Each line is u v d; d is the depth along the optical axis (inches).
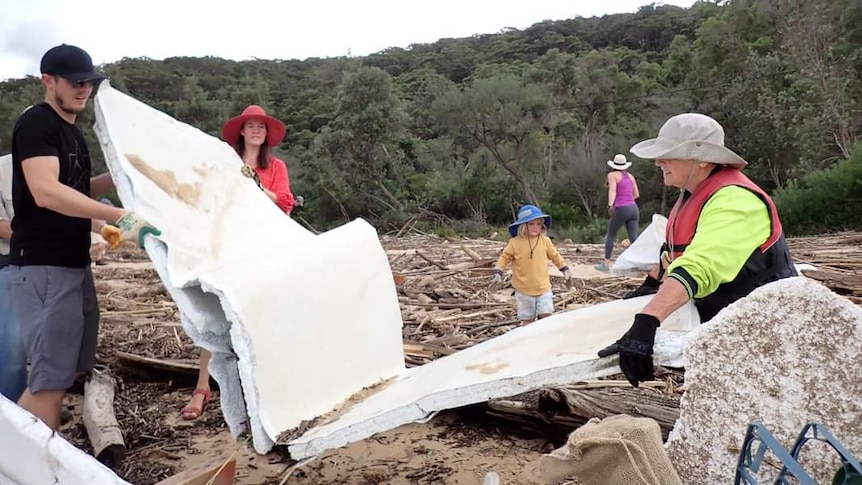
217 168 150.1
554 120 1797.5
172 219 123.0
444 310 362.9
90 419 178.1
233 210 142.1
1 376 169.6
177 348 274.1
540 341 120.8
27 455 92.3
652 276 140.0
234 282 113.8
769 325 98.7
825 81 1325.0
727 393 101.2
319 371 124.5
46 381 147.9
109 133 128.5
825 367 96.5
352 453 169.5
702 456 103.0
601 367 98.7
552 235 1219.9
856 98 1322.6
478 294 405.1
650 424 101.9
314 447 109.6
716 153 116.3
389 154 1734.7
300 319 123.6
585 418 169.9
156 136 139.4
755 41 1696.6
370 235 157.6
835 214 827.4
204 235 127.1
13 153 146.7
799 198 858.8
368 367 139.1
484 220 1611.7
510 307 356.2
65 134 149.6
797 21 1432.1
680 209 124.5
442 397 104.3
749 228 109.3
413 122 1980.8
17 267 148.9
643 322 99.8
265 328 114.0
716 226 108.9
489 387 101.6
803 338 97.2
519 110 1706.4
